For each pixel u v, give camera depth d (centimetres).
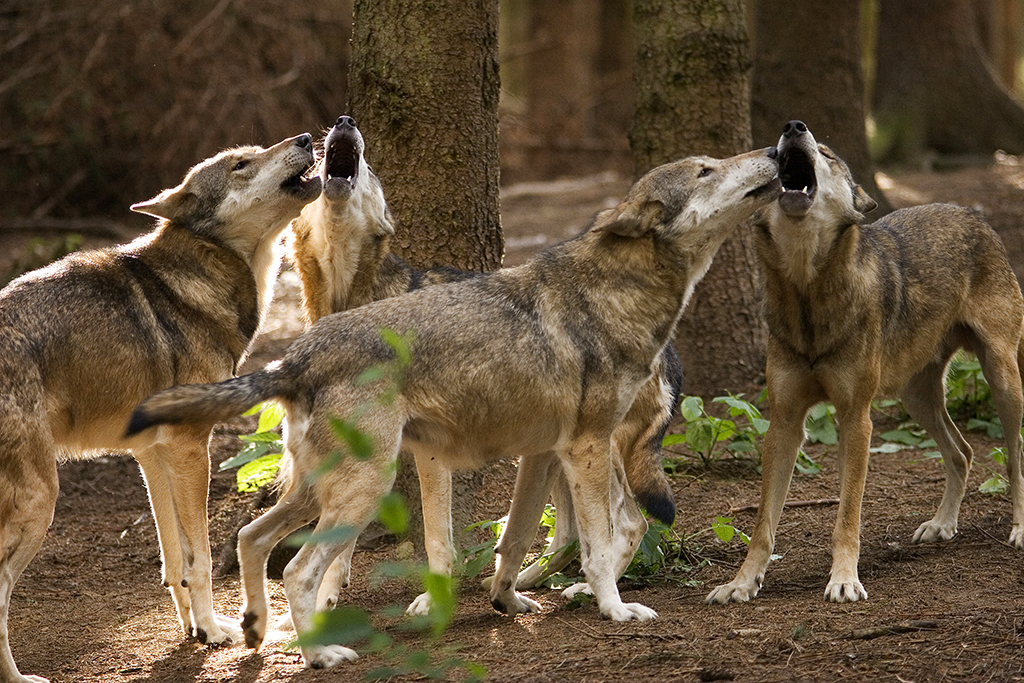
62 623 1017
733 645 773
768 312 970
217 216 971
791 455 959
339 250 977
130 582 1148
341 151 977
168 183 2806
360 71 1130
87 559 1210
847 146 2108
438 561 936
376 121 1124
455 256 1130
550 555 1002
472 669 538
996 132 3325
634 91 1562
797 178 984
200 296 962
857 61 2122
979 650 735
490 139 1158
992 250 1123
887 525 1110
